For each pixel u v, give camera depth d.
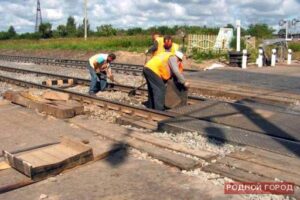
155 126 8.20
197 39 27.44
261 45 20.73
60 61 25.56
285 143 6.50
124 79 16.11
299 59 25.56
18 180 5.54
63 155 6.10
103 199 4.96
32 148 7.04
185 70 18.05
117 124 8.73
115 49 33.56
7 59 30.77
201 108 8.98
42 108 9.66
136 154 6.46
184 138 7.15
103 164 6.09
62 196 5.08
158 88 9.42
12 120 9.10
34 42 56.41
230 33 26.36
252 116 8.25
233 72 16.42
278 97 10.62
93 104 10.76
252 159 5.85
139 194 5.04
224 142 6.82
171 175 5.57
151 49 11.81
